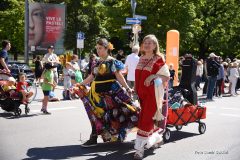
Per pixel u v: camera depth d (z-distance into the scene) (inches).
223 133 346.6
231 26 1668.3
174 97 319.0
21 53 1865.2
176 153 269.4
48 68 430.3
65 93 591.8
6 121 381.1
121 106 270.8
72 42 1662.2
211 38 1646.2
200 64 882.1
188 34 1393.9
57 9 1237.1
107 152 267.1
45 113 433.7
